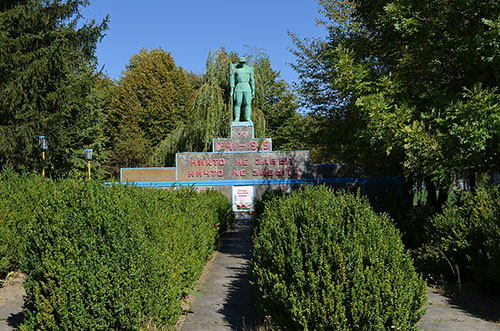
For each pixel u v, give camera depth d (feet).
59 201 15.44
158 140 128.98
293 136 106.63
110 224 14.94
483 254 23.20
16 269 28.96
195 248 24.52
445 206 29.22
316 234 14.75
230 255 37.37
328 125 49.34
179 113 131.95
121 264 14.78
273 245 15.85
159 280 15.89
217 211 40.14
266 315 16.07
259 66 85.10
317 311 13.52
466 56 28.32
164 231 18.81
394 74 34.78
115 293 14.60
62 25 60.23
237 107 73.26
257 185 70.44
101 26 59.82
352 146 41.24
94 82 60.85
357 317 13.21
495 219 23.40
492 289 22.70
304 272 14.23
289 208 17.30
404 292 13.57
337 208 15.69
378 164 46.88
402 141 29.43
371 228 14.82
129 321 14.66
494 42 25.20
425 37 31.07
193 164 71.10
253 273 16.75
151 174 71.05
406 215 37.24
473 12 28.09
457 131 25.77
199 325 18.20
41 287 14.79
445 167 27.61
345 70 33.81
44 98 55.31
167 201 24.64
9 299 23.35
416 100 32.58
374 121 29.84
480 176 36.01
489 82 29.63
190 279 21.47
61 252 14.62
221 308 20.88
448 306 21.04
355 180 68.69
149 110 128.47
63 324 14.17
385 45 36.11
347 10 74.08
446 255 25.82
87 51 60.54
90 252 14.67
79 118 60.44
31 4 55.98
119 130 131.44
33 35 55.31
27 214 28.76
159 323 15.79
